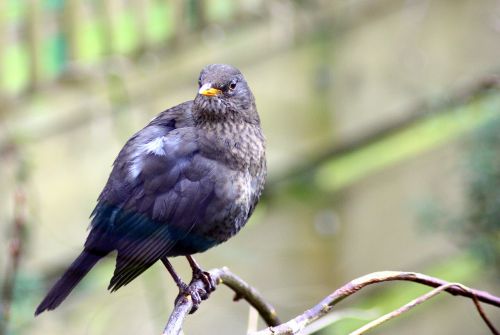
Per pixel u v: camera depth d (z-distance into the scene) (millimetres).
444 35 16094
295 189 14781
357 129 15492
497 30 15797
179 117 8320
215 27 14359
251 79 14641
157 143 8070
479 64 16391
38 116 12711
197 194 7980
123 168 7996
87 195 12953
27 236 10617
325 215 14688
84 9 13070
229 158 8117
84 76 13133
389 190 15148
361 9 15406
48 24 12836
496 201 12234
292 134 14945
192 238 8086
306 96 15070
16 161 11727
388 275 6297
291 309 14062
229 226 8180
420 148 15289
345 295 6266
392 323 14570
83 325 12430
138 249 7863
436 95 15031
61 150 12789
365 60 15516
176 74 13891
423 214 12992
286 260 14203
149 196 7910
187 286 8070
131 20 13508
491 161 12328
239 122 8266
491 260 12422
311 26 15070
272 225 14273
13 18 12594
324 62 15172
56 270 12578
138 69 13539
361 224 14906
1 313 9312
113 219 7867
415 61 15828
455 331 15016
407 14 15758
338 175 14992
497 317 15188
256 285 13961
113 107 13234
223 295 13391
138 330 12531
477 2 16359
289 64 14930
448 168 15078
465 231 12617
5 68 12617
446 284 6234
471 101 14664
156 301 12555
